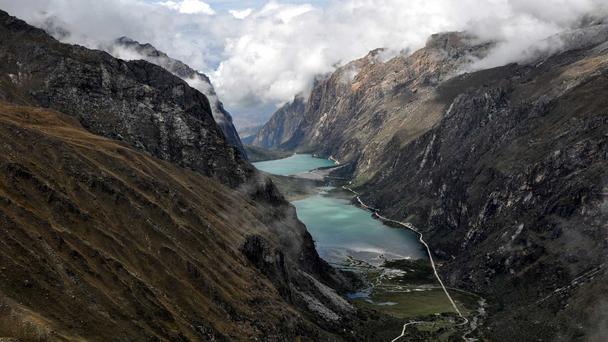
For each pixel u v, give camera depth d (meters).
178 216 159.88
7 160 122.81
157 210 150.00
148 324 107.94
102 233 124.62
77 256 109.06
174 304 122.56
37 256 99.19
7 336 79.75
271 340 138.75
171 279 128.25
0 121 140.88
